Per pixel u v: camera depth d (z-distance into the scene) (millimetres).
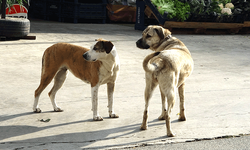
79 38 12742
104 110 5512
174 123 5090
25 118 4965
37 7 20484
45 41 11586
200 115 5465
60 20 19359
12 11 12289
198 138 4492
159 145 4230
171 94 4352
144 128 4742
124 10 19859
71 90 6496
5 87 6383
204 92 6801
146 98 4652
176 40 5312
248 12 16828
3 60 8477
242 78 8109
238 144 4363
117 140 4309
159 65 4348
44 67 5125
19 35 11320
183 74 4734
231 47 12734
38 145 4023
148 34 5387
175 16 15125
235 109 5801
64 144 4094
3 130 4461
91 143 4168
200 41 13766
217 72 8633
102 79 4828
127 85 7055
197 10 15695
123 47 11461
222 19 16078
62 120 4969
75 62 5004
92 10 18984
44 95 6113
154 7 15359
